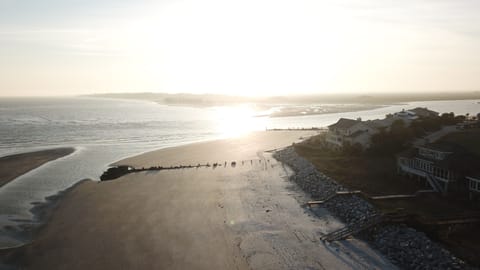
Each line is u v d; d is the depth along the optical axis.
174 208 42.22
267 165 63.25
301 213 39.66
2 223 38.66
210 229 36.25
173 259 30.44
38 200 45.97
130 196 46.81
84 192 48.69
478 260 25.89
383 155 59.62
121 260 30.38
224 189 49.44
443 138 54.22
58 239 34.44
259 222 37.66
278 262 29.69
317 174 50.59
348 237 33.12
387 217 32.72
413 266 27.28
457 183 39.72
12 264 30.14
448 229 31.03
